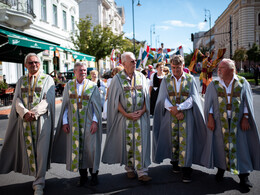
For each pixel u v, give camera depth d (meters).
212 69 10.66
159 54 11.24
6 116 9.55
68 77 18.70
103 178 3.72
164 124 3.78
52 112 3.43
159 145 3.78
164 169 4.04
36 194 3.12
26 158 3.30
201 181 3.54
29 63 3.33
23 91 3.37
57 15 22.39
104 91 7.11
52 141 3.47
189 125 3.58
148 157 3.65
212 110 3.48
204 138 3.65
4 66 15.81
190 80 3.66
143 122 3.59
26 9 16.45
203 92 10.94
